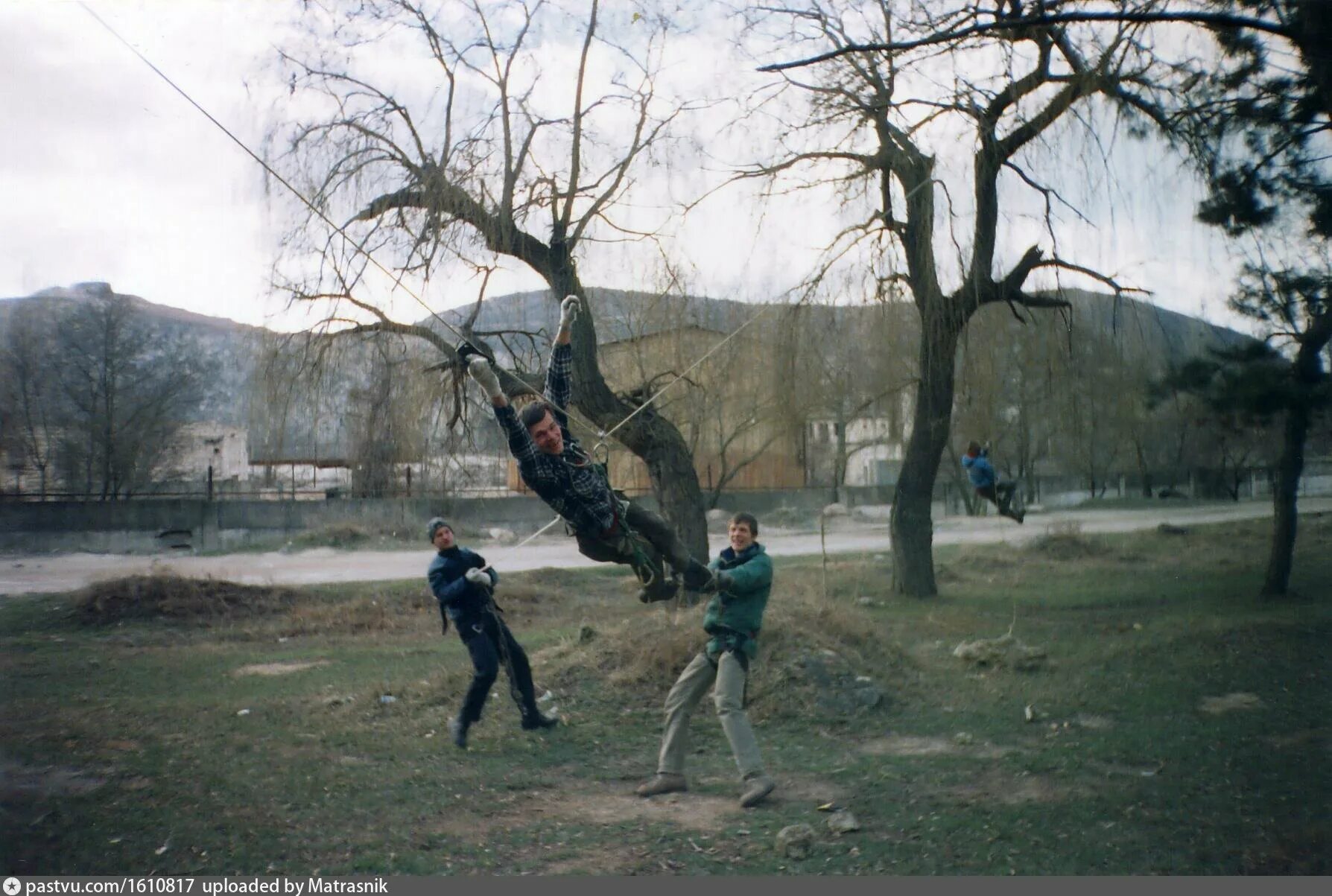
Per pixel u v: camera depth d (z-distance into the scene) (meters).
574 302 6.23
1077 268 17.19
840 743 8.27
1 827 6.05
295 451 35.91
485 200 16.52
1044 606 18.41
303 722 9.22
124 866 5.45
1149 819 6.17
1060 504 52.19
